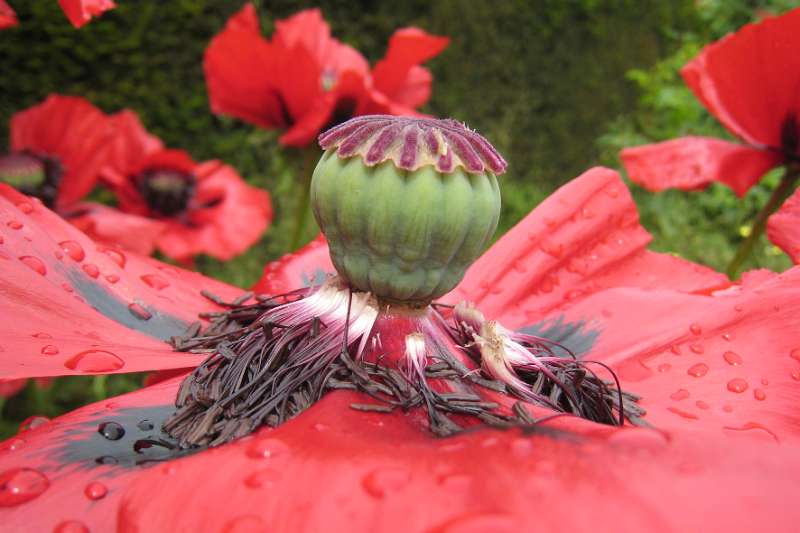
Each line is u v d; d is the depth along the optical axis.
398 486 0.07
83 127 0.26
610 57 0.72
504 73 0.67
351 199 0.10
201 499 0.08
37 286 0.12
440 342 0.12
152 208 0.31
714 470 0.07
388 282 0.11
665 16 0.74
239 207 0.32
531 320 0.16
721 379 0.13
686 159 0.24
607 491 0.07
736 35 0.22
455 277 0.11
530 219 0.17
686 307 0.15
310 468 0.08
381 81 0.29
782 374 0.13
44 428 0.11
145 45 0.47
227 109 0.29
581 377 0.12
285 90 0.27
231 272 0.49
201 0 0.48
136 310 0.14
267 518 0.07
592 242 0.17
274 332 0.12
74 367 0.11
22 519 0.09
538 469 0.07
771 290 0.14
